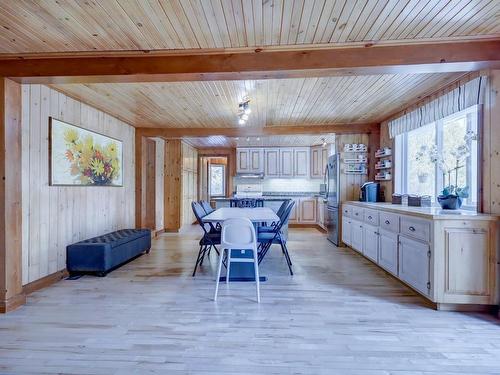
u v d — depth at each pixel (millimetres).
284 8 1944
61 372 1836
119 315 2625
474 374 1829
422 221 2877
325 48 2473
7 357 1991
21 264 2863
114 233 4605
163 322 2492
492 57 2369
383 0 1867
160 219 7121
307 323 2479
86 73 2633
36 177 3303
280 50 2504
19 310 2721
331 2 1884
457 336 2277
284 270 4008
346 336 2271
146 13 1996
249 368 1878
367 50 2461
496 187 2740
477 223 2650
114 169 4980
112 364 1918
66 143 3764
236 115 4910
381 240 3820
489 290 2641
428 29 2207
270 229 4387
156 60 2605
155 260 4539
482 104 2896
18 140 2811
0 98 2664
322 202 7574
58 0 1852
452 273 2682
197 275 3783
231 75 2629
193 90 3648
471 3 1892
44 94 3426
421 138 4312
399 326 2434
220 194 10359
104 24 2129
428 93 3764
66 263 3686
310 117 5066
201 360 1960
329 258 4684
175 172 7500
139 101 4121
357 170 5633
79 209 4074
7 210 2688
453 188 3217
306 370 1859
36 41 2361
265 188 8742
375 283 3482
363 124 5559
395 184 4816
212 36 2293
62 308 2770
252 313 2668
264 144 8281
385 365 1914
